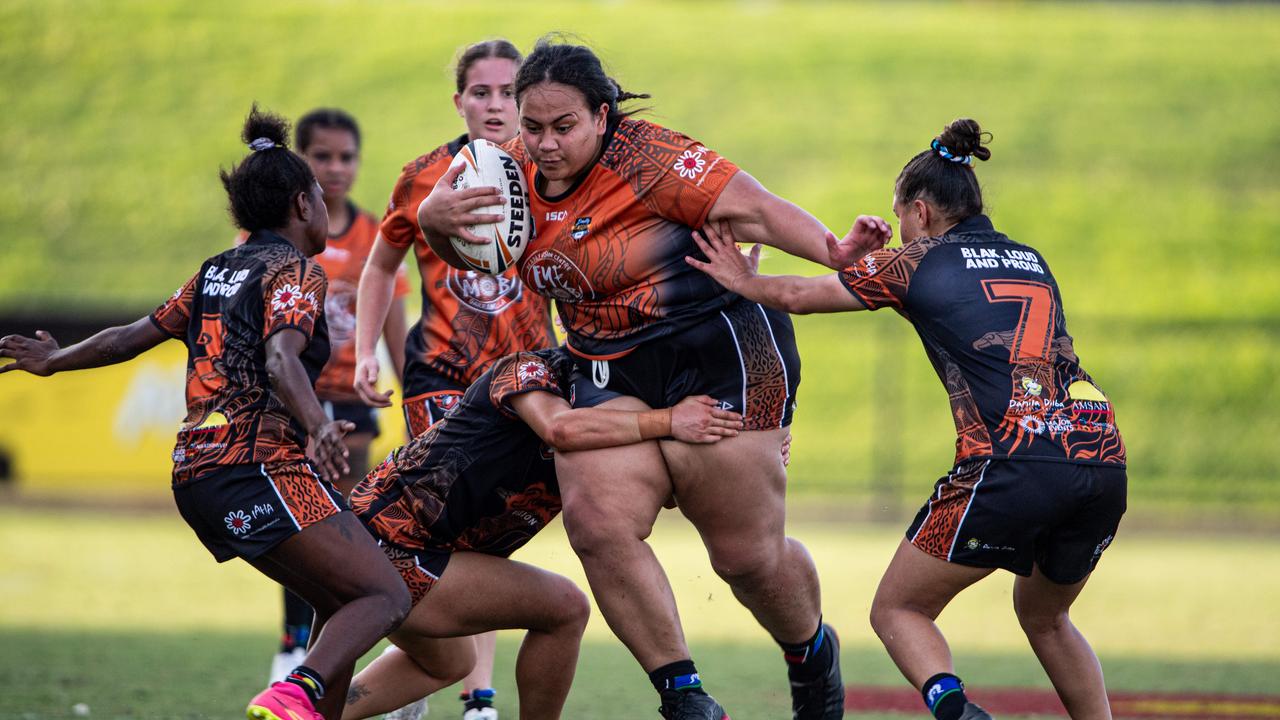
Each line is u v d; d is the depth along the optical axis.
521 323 19.78
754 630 29.56
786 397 15.53
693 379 15.14
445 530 15.09
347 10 109.00
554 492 15.73
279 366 13.59
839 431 62.06
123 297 74.75
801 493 57.69
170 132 93.12
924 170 15.56
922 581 14.68
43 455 52.38
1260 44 109.88
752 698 21.22
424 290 20.12
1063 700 15.69
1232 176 88.94
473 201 14.93
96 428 52.34
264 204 15.02
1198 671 24.28
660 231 14.88
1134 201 85.00
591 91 14.48
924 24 114.00
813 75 102.44
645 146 14.76
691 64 103.25
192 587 34.84
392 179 85.50
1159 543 46.81
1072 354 14.99
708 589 35.38
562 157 14.57
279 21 106.81
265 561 13.98
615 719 19.30
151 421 52.28
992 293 14.75
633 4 117.19
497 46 19.72
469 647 16.33
